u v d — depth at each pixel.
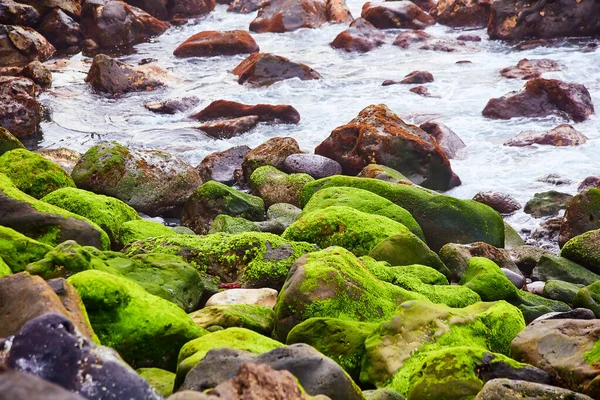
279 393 3.90
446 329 7.43
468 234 12.86
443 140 17.39
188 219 13.62
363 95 21.64
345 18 31.27
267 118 19.47
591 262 11.62
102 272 7.43
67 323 4.02
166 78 23.38
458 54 26.02
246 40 27.28
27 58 26.14
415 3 32.78
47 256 7.96
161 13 33.25
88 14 28.97
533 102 19.25
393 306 8.45
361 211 12.29
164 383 6.36
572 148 17.09
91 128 19.23
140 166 14.34
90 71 22.47
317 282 8.17
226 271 10.16
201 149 17.70
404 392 6.80
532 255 12.36
